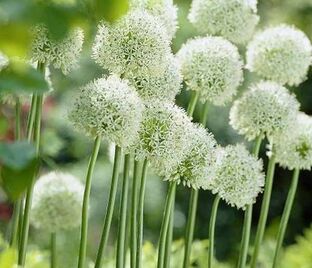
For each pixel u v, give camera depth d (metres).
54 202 3.05
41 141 3.90
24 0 1.49
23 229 2.64
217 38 2.86
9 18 1.49
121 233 2.62
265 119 2.87
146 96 2.65
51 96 5.65
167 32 2.76
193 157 2.64
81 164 6.14
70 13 1.55
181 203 6.55
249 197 2.80
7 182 1.49
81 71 6.12
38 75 1.54
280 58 2.96
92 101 2.52
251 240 6.55
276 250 2.98
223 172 2.78
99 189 5.89
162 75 2.65
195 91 2.84
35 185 3.08
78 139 6.09
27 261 3.20
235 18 2.92
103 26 2.59
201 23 2.95
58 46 2.55
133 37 2.59
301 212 6.95
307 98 6.92
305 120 2.98
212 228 2.80
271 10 7.26
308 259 3.77
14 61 1.57
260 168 2.82
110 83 2.55
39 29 2.51
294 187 2.97
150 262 3.37
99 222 5.77
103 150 6.18
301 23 7.32
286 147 2.94
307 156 2.94
